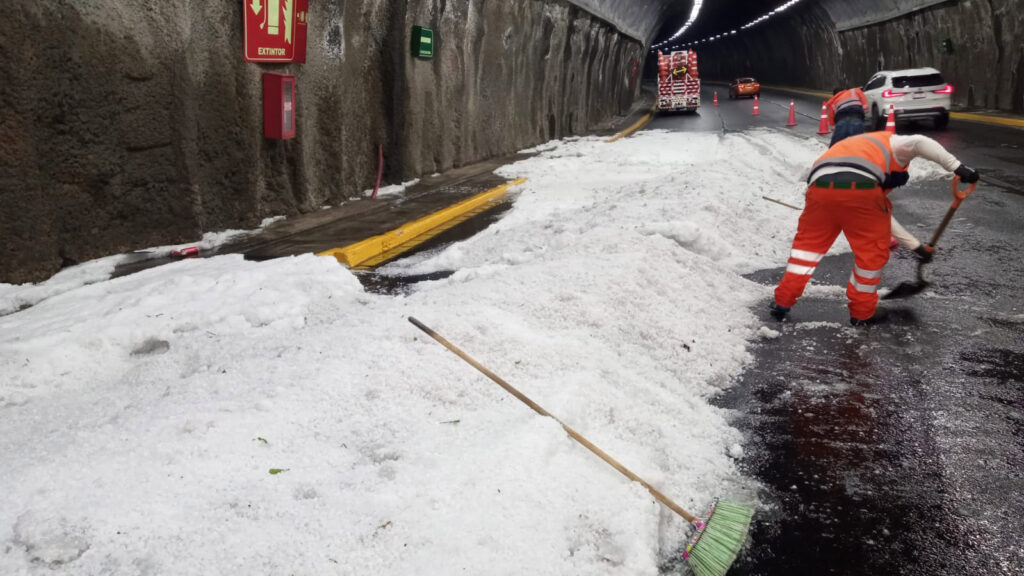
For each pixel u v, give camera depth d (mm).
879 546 2848
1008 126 19703
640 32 45312
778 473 3418
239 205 9180
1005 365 4449
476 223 10266
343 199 11367
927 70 19984
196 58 8109
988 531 2891
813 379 4465
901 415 3912
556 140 24859
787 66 64250
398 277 7375
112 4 7020
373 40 12148
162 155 7879
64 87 6707
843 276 6652
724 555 2688
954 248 7188
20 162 6367
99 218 7371
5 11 6023
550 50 23453
